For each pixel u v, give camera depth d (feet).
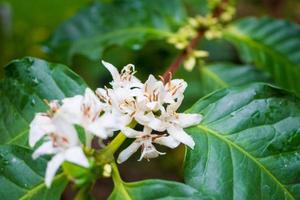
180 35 1.67
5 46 2.56
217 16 1.82
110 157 0.96
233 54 2.51
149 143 1.00
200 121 1.07
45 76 1.14
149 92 1.02
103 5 1.75
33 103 1.13
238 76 1.66
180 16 1.76
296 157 1.04
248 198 1.00
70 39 1.73
